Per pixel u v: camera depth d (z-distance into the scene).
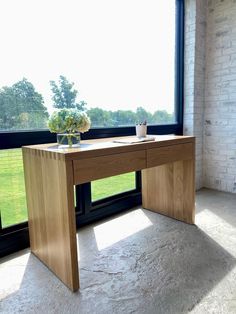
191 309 1.14
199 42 2.69
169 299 1.21
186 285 1.31
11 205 1.71
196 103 2.78
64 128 1.43
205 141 2.95
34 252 1.64
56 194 1.31
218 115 2.79
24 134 1.66
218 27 2.65
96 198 2.22
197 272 1.41
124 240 1.81
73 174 1.23
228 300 1.19
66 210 1.25
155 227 2.01
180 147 1.86
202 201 2.56
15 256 1.63
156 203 2.30
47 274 1.43
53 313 1.15
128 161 1.49
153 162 1.66
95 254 1.63
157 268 1.47
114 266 1.50
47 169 1.35
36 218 1.54
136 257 1.59
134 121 2.40
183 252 1.63
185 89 2.79
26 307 1.18
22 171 1.72
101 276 1.41
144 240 1.80
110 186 2.32
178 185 2.09
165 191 2.20
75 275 1.29
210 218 2.14
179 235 1.86
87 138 1.97
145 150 1.59
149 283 1.34
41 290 1.30
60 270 1.37
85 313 1.14
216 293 1.24
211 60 2.76
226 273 1.40
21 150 1.63
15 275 1.42
